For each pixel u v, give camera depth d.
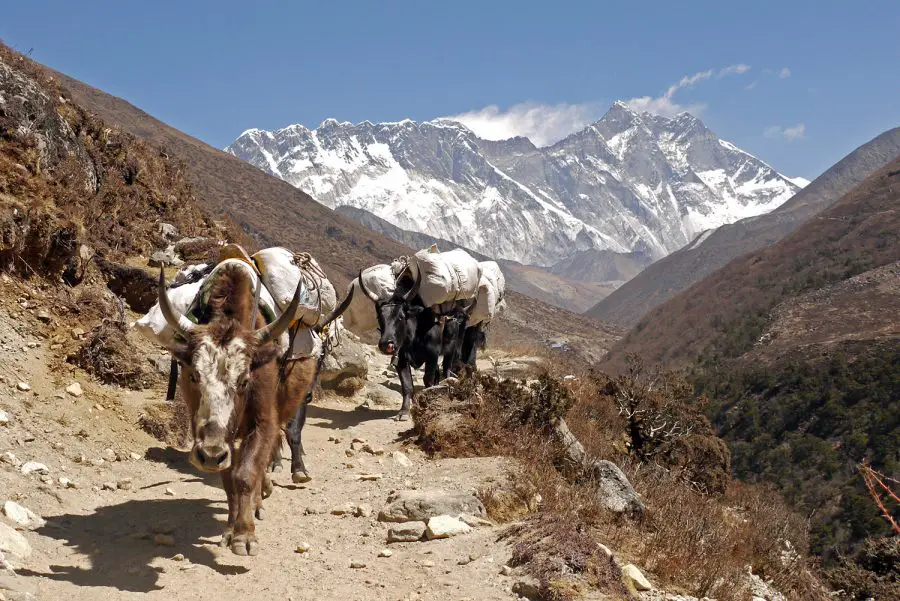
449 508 7.59
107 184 13.75
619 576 6.52
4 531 5.97
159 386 10.14
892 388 83.88
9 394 8.51
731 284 161.50
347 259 136.75
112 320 10.39
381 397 14.12
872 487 5.48
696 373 121.06
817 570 14.00
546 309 193.00
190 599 5.67
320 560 6.61
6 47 13.91
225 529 7.20
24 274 10.41
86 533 6.68
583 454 10.45
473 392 10.73
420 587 6.11
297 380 7.27
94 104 148.75
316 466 9.52
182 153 151.75
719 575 7.59
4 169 10.89
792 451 77.94
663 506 9.84
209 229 16.64
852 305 126.94
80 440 8.48
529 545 6.62
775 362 106.50
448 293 13.17
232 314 6.63
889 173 182.25
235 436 5.96
